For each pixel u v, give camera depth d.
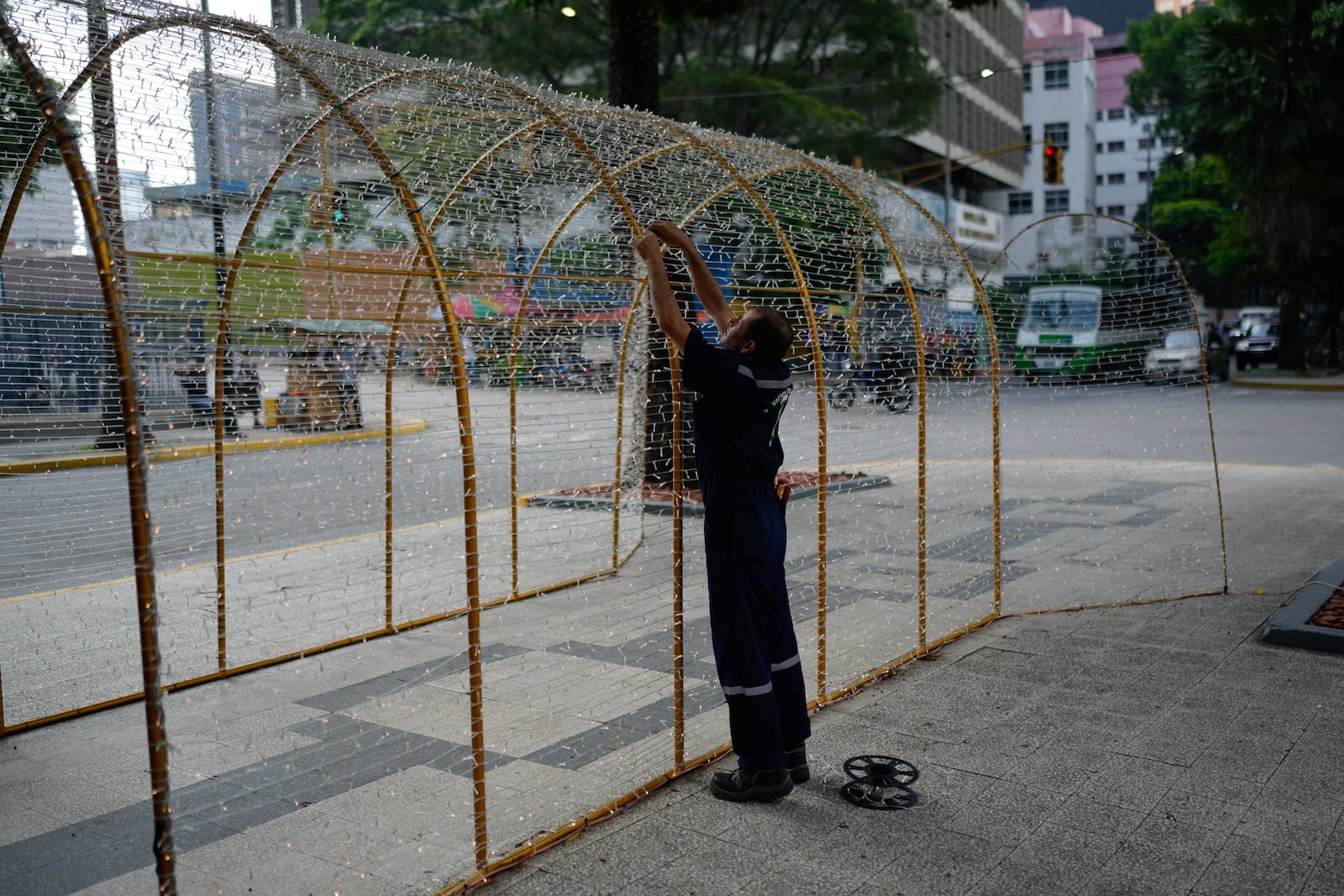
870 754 3.82
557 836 3.20
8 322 5.51
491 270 4.89
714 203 5.11
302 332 4.77
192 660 5.07
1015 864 2.99
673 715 4.31
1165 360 21.16
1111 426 16.20
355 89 3.66
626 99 9.95
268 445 5.17
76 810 3.50
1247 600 5.95
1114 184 86.44
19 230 4.01
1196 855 3.03
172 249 3.73
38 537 7.34
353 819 3.39
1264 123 24.47
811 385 6.25
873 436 13.31
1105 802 3.38
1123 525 8.54
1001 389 7.16
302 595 6.34
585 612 6.00
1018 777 3.59
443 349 5.54
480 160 4.25
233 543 7.72
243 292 4.25
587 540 7.89
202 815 3.45
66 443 6.07
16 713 4.39
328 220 4.09
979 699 4.39
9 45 2.12
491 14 26.31
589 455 8.97
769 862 3.04
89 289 4.66
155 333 4.48
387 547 5.62
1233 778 3.54
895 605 6.02
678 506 3.66
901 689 4.53
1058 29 70.12
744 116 28.19
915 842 3.14
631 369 7.39
